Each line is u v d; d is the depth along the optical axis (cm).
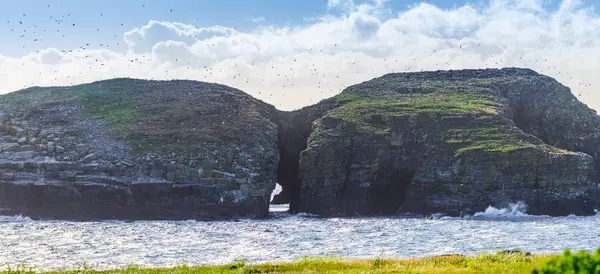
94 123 18950
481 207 15338
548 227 12150
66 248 8850
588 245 9056
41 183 14975
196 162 15950
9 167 15800
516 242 9488
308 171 16688
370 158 16850
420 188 16075
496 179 15562
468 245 9081
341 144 17012
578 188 15588
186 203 15112
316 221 14212
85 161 16175
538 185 15550
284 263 5791
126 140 17275
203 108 19750
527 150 15688
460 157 16038
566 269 2981
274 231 11600
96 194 14912
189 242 9675
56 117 19612
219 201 15275
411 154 16962
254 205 15688
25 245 9225
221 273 5131
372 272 4550
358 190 16662
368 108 18750
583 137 19112
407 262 5350
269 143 18225
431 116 17762
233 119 18938
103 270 6100
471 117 17688
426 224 13012
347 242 9588
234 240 9981
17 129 18188
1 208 14812
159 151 16462
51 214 14725
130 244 9381
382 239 10006
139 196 15100
